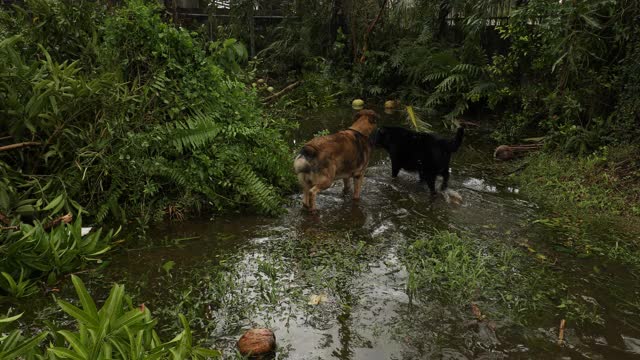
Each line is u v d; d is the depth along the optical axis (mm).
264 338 2809
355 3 12781
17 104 4062
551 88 7750
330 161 4930
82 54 5250
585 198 5375
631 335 3045
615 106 6594
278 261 3959
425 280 3676
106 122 4539
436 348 2904
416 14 12391
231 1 12914
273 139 5816
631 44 6406
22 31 4988
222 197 4977
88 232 4012
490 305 3373
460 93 9648
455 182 6129
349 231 4625
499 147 7113
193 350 2129
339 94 12195
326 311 3275
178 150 4863
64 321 3041
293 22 13711
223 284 3516
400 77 12148
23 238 3354
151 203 4738
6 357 1849
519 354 2857
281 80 13148
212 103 5441
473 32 9461
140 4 5234
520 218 4965
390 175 6406
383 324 3139
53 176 4273
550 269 3895
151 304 3312
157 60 5262
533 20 7301
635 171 5625
